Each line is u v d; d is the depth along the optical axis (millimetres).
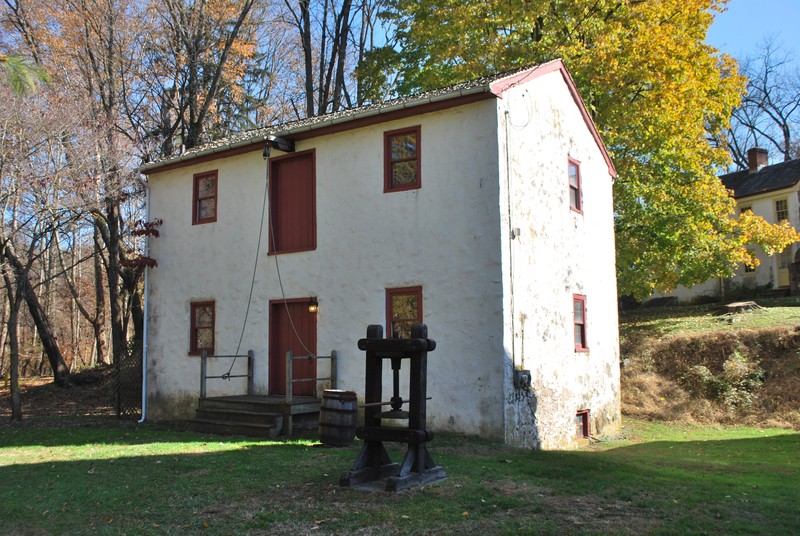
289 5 27562
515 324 12133
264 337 14961
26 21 21828
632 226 21844
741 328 21328
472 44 21734
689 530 5879
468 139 12414
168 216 17172
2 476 9000
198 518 6562
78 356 40312
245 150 15500
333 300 13930
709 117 23141
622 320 28125
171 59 25641
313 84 31719
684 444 14125
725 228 22859
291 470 8586
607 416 16125
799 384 18359
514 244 12328
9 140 16438
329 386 13750
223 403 13938
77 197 17312
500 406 11562
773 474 8852
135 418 17281
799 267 27703
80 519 6719
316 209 14406
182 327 16531
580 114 16016
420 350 7562
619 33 20094
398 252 13086
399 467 8102
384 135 13531
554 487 7617
